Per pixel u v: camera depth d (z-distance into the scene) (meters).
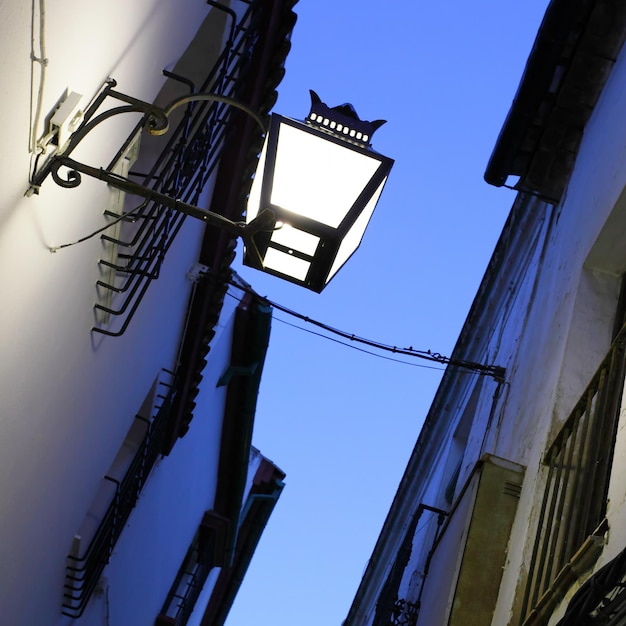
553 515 5.57
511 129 8.05
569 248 7.38
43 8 3.58
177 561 13.61
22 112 3.66
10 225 3.90
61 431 5.82
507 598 6.03
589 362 6.48
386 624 9.84
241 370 13.08
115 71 4.90
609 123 7.01
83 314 5.55
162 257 5.86
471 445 10.55
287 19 7.48
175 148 5.50
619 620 3.42
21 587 6.02
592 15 7.24
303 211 4.00
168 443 10.08
